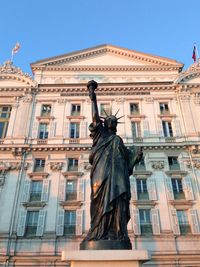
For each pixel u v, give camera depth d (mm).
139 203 26969
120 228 6598
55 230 25656
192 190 27922
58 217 26406
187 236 25406
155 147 30688
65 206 27031
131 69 38312
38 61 38219
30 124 33000
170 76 37688
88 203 27125
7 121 33656
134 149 8312
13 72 36781
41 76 37469
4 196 27688
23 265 24109
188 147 30594
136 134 32500
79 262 5559
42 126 33281
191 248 24781
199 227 25766
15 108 34312
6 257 24188
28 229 26047
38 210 26953
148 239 25203
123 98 35156
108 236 6480
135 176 28875
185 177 28828
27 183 28547
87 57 39688
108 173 7262
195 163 29578
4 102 35000
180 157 30250
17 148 30500
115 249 6105
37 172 29062
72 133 32688
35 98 35344
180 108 34219
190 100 34781
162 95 35469
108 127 8625
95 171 7512
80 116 33375
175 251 24578
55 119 33375
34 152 30656
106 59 39656
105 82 37000
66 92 35750
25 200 27500
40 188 28547
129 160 8039
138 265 5492
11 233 25500
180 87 35438
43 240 25219
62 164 29781
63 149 30609
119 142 7973
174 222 26062
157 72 38156
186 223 26297
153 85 35906
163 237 25281
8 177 28969
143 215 26719
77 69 38188
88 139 31688
